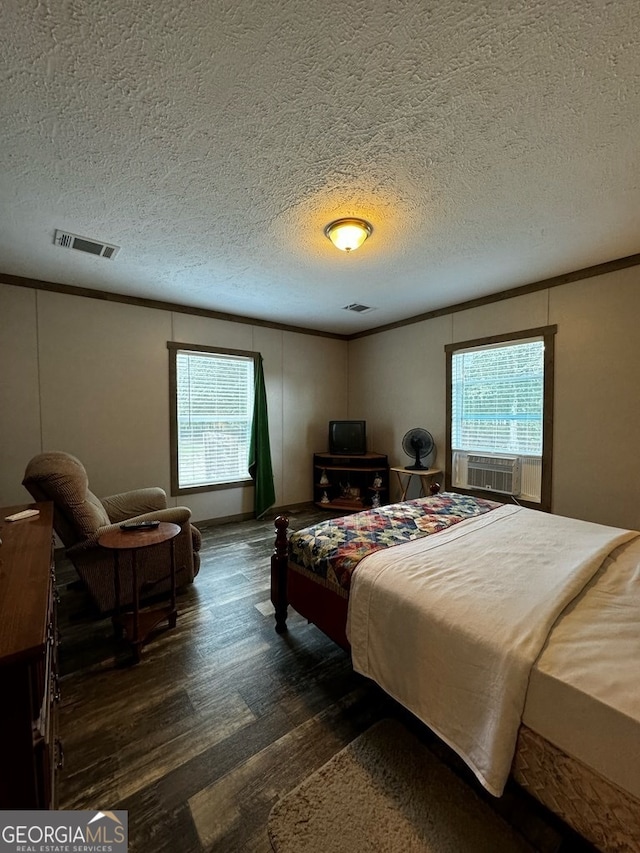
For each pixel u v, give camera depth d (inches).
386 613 56.8
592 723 34.8
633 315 111.0
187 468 160.7
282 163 67.6
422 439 164.7
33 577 43.6
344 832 43.1
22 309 123.0
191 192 76.1
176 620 89.6
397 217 87.1
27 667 29.1
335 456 189.6
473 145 63.4
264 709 62.5
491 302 145.3
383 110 55.4
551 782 38.0
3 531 61.6
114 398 140.7
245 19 42.3
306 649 79.0
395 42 45.4
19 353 123.0
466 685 44.9
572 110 55.7
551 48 46.3
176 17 41.9
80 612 92.7
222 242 98.7
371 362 200.2
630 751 32.4
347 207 82.4
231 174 70.6
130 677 70.2
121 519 115.9
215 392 168.2
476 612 48.7
